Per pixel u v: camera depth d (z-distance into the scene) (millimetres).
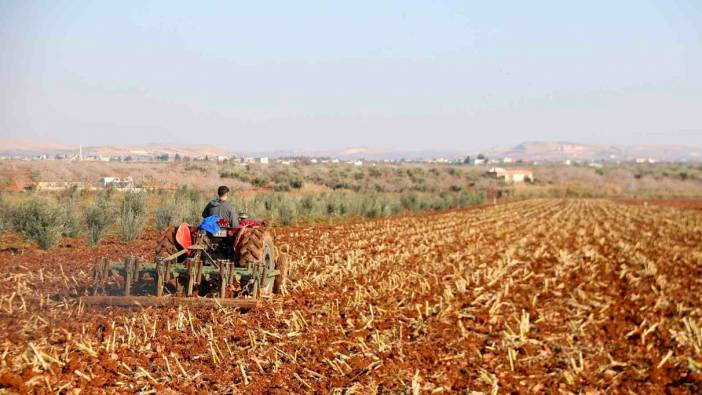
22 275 47406
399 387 29078
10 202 79938
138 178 133000
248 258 41406
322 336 35281
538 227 115875
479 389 29781
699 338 38031
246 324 36688
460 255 69750
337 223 113500
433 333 37406
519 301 47031
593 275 60031
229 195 108375
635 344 38156
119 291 43156
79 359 29531
